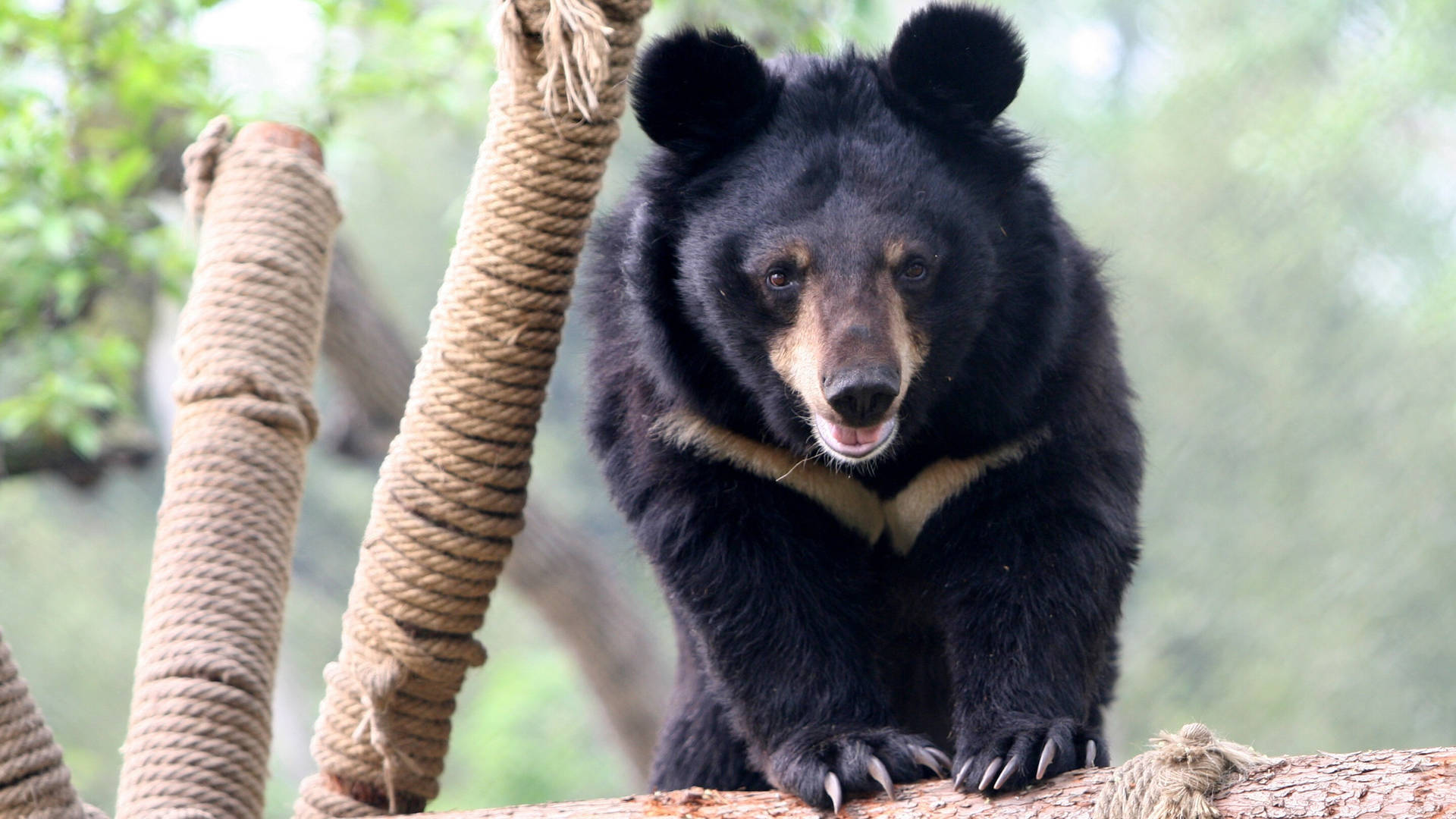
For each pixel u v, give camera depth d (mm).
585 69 8000
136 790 8188
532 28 8133
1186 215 30750
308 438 9258
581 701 32469
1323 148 30312
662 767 10789
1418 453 29391
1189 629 29375
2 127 15422
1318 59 30938
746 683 8508
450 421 8578
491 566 8719
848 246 7988
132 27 15664
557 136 8305
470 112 17266
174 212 18359
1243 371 30172
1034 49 34219
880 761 7426
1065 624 8250
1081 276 8883
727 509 8617
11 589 39906
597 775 31578
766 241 8172
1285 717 28219
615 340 9055
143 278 18766
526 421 8688
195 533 8703
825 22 15688
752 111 8633
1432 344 30000
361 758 8750
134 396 18719
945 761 7539
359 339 20266
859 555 9172
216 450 8859
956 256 8195
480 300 8508
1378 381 29984
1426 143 30641
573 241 8562
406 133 39500
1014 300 8508
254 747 8461
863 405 7582
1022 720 7594
